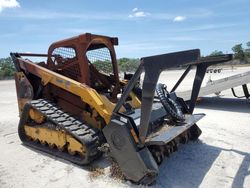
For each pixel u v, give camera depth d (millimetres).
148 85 3891
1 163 5355
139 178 4113
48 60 6113
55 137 5414
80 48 5391
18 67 6418
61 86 5363
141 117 4027
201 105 10680
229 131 6922
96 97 4863
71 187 4297
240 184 4215
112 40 5984
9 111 10922
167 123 5094
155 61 3797
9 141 6723
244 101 11148
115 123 4238
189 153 5438
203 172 4629
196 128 5969
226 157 5219
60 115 5352
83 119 5414
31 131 6059
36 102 5703
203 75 5359
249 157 5199
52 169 4973
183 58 3588
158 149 4477
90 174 4660
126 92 4191
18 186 4410
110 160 4676
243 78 9492
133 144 4109
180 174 4566
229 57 4727
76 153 5172
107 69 6066
